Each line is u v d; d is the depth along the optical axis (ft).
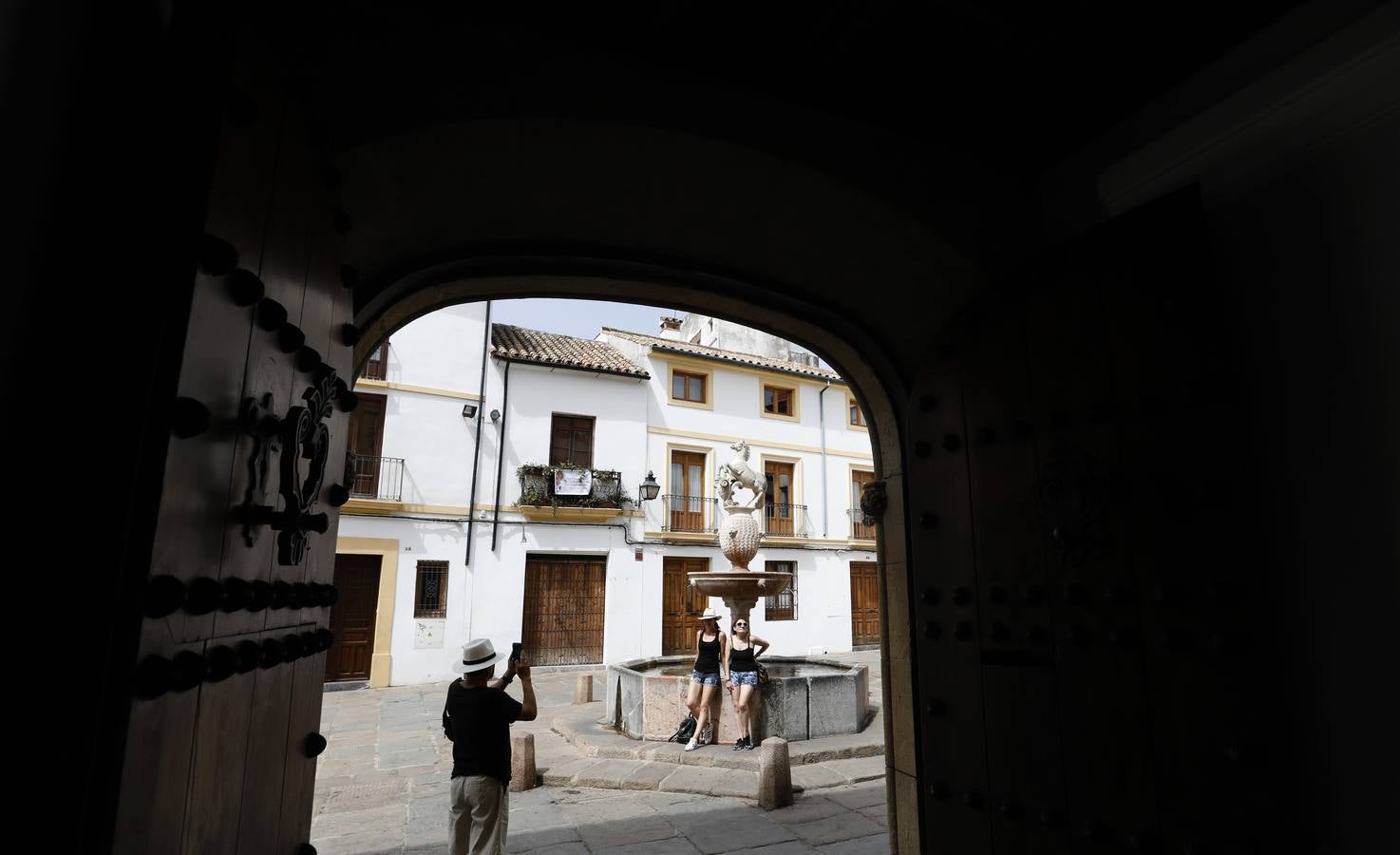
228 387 4.33
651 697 26.03
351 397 7.54
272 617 5.65
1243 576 6.12
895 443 11.80
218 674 4.34
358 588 46.55
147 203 3.86
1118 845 6.93
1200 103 8.03
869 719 28.76
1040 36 7.84
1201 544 6.50
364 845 16.90
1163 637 6.74
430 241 9.66
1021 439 8.53
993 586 8.68
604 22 7.72
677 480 59.62
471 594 49.03
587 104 7.63
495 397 52.44
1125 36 7.80
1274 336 6.97
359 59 6.98
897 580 11.43
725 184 9.02
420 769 24.41
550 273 10.57
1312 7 6.99
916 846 10.41
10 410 3.47
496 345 55.01
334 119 6.89
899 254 10.00
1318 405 6.54
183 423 3.64
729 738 24.61
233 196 4.19
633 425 57.47
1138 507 7.11
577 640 52.65
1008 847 8.10
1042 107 8.96
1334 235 6.50
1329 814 6.19
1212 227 7.61
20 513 3.41
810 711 25.44
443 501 49.29
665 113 7.93
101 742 3.23
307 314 5.94
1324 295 6.56
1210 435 6.54
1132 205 8.43
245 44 4.26
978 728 8.68
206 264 3.86
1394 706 5.78
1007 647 8.43
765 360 65.10
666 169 8.66
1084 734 7.40
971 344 9.38
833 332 12.07
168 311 3.65
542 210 9.50
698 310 11.82
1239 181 7.36
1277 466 6.86
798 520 63.41
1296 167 6.88
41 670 3.25
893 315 11.37
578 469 53.01
